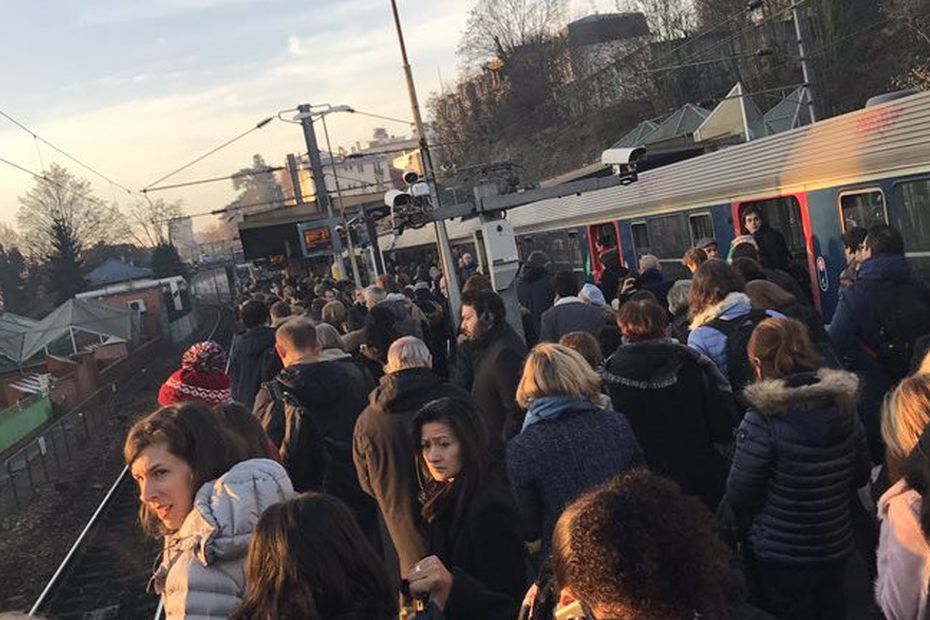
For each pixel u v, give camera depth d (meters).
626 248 17.88
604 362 5.27
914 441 2.97
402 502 4.24
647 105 65.25
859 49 45.81
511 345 5.51
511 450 3.97
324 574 2.34
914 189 9.11
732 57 29.30
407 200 10.98
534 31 91.69
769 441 3.72
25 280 90.19
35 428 24.50
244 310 8.02
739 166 12.89
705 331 5.39
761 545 3.84
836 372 3.77
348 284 17.58
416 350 4.44
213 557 2.80
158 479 3.22
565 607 2.02
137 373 39.47
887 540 2.80
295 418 5.35
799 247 11.73
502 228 10.64
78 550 12.84
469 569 3.63
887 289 5.62
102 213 92.44
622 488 1.97
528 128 85.00
